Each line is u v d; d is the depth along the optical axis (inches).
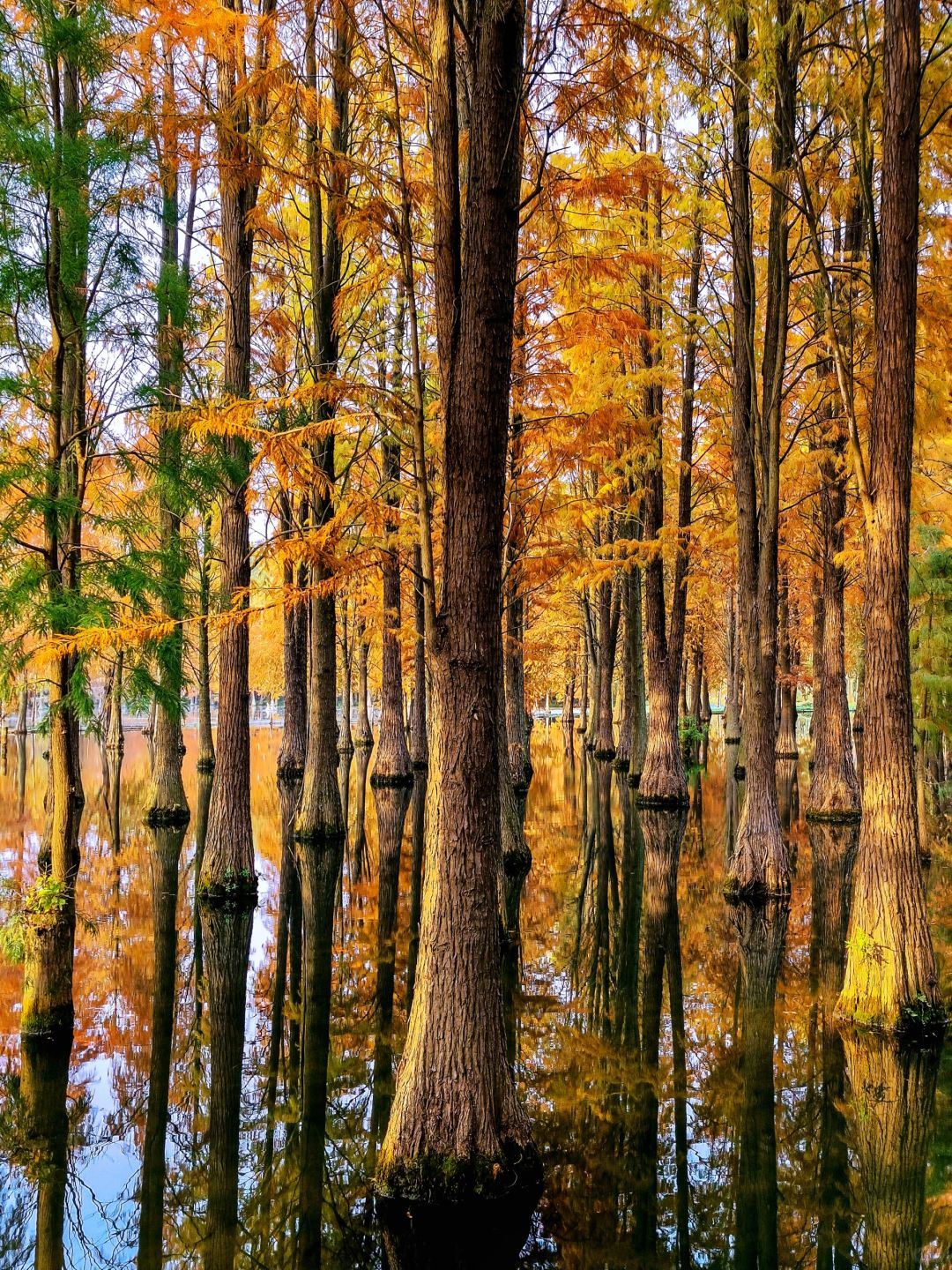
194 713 2442.2
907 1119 223.8
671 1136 215.5
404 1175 178.5
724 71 412.5
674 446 804.6
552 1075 253.3
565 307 385.1
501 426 191.9
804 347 486.0
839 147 462.9
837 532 693.3
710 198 510.6
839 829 660.7
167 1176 200.7
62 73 283.1
